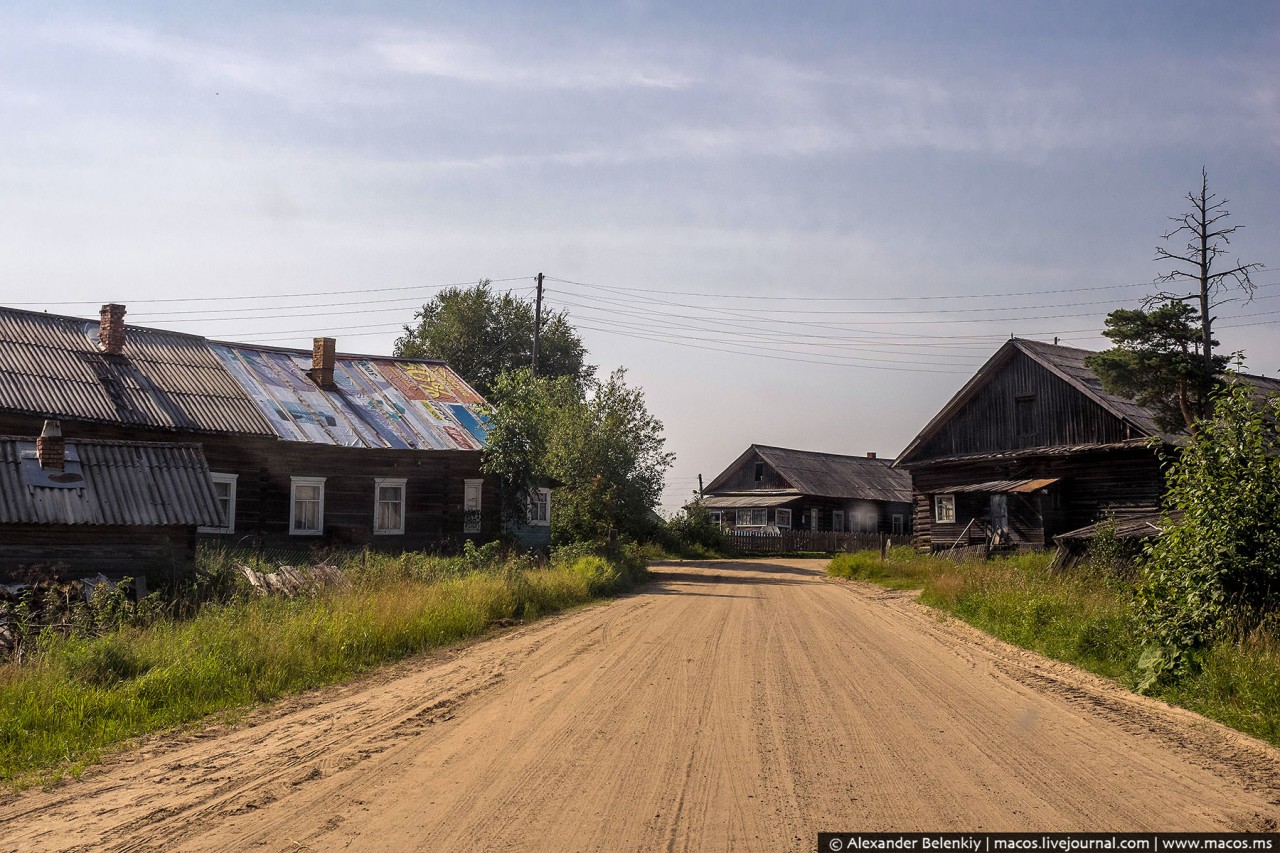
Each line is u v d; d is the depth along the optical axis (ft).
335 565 79.41
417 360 134.62
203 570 62.90
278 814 20.57
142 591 58.03
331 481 104.12
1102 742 27.25
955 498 132.36
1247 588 38.11
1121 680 38.40
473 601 58.90
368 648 44.29
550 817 20.03
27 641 42.14
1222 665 34.63
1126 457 115.14
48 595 50.65
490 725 29.09
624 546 121.80
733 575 117.80
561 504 130.11
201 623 45.39
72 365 92.73
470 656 45.11
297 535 100.99
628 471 131.75
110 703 31.81
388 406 116.57
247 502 97.04
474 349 219.61
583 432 131.95
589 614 65.05
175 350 106.22
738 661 42.09
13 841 19.34
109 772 25.05
